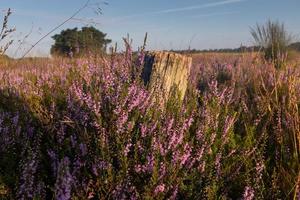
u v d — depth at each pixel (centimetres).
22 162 305
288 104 447
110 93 346
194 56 1281
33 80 620
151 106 362
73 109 361
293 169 345
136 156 309
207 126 366
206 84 689
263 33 1106
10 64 745
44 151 350
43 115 391
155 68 448
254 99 531
